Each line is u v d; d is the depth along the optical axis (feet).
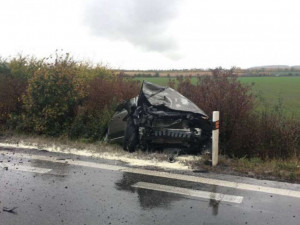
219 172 20.98
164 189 17.80
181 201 16.26
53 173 20.35
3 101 35.60
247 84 31.50
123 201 16.16
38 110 33.19
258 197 16.90
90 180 19.13
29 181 18.85
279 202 16.31
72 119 33.27
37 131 32.76
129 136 26.37
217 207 15.62
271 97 73.77
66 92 33.22
